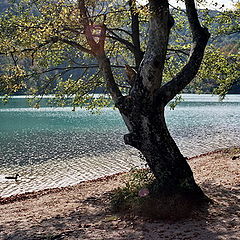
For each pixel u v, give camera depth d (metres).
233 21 15.91
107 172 23.58
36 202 15.25
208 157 24.69
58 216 11.59
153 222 9.44
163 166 10.45
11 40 10.77
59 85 14.70
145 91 10.07
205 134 42.25
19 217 12.08
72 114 75.19
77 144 35.09
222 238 7.87
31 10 11.99
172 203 9.81
